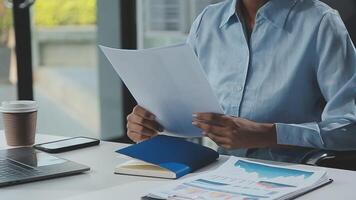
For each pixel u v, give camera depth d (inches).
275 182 44.8
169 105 56.1
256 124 56.7
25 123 60.9
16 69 115.7
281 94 63.6
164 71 51.9
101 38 140.6
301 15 64.6
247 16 68.5
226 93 67.3
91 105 144.3
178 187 44.2
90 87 146.2
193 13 129.6
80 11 137.6
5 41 116.6
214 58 69.9
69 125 138.9
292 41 64.1
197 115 54.9
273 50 64.8
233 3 68.2
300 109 64.1
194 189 43.4
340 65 61.8
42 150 59.0
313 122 62.4
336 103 60.6
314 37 63.3
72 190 45.1
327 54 62.4
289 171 47.9
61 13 133.7
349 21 70.1
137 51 51.6
